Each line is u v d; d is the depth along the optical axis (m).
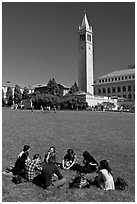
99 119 41.91
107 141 20.78
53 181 10.68
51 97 105.69
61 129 28.30
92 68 165.12
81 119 41.66
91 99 104.38
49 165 10.56
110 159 15.12
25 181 10.91
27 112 60.34
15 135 22.86
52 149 12.67
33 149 17.14
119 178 10.87
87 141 20.64
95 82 171.50
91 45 166.00
